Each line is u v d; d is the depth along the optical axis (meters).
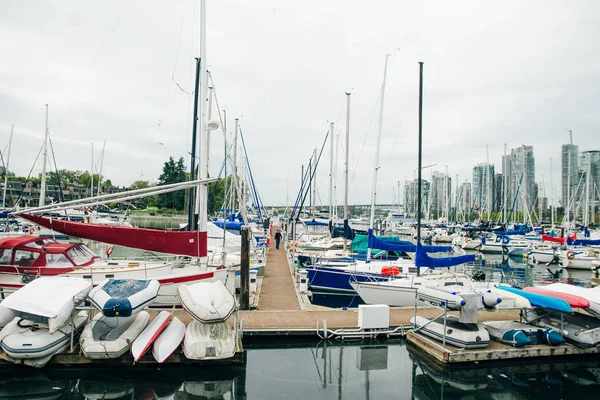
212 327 9.41
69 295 8.66
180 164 70.38
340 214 50.50
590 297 10.52
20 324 8.67
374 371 9.24
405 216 62.12
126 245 10.92
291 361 9.64
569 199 42.44
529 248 33.50
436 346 9.53
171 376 8.73
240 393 8.00
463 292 9.81
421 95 15.67
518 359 9.51
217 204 57.94
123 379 8.59
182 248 11.21
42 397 7.86
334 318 11.43
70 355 8.53
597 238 34.91
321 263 18.09
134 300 8.59
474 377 9.20
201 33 12.44
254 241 20.84
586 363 9.79
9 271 10.70
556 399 8.20
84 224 10.72
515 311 12.84
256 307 12.34
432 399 8.05
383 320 10.70
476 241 37.28
